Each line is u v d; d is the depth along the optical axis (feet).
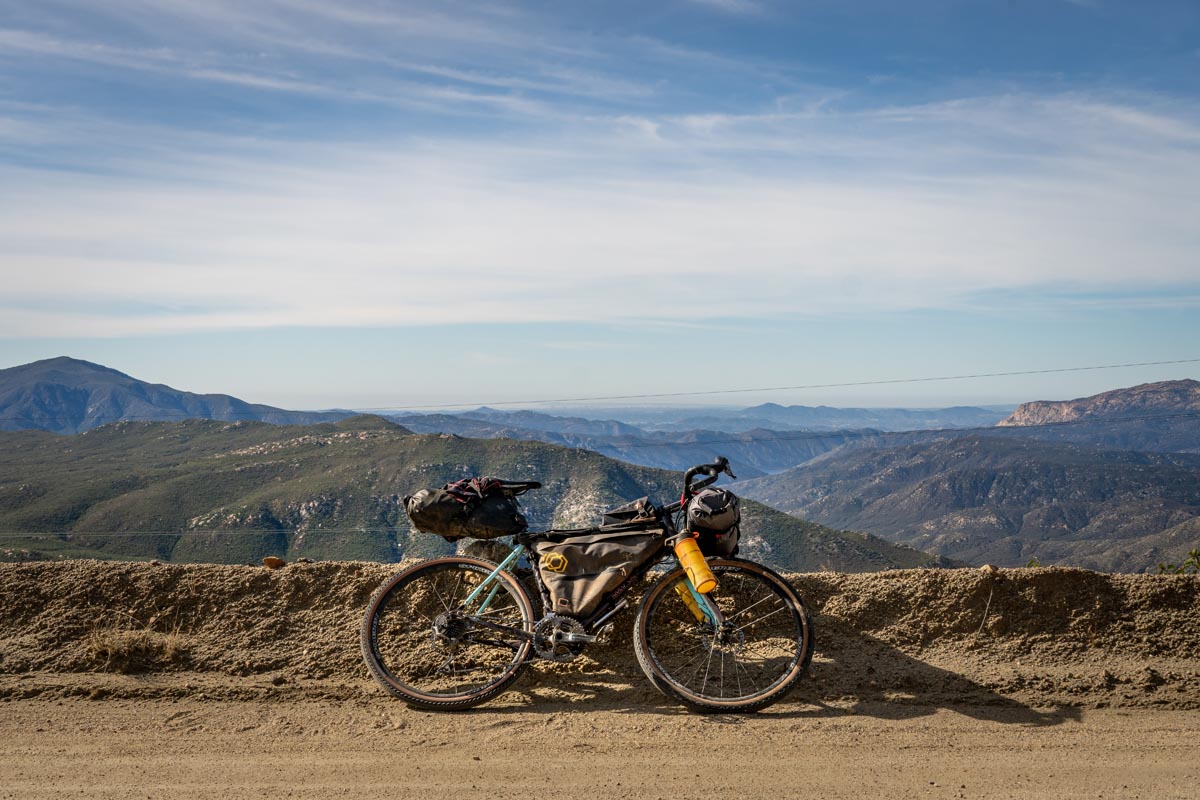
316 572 17.02
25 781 11.21
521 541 15.10
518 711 13.92
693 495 15.14
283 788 11.05
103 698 14.26
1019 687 14.49
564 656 14.46
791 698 14.37
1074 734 12.98
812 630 14.34
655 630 15.70
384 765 11.80
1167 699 14.12
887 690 14.57
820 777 11.46
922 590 16.55
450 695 14.02
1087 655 15.42
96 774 11.44
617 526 15.01
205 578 16.98
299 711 13.84
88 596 16.56
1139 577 16.65
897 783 11.30
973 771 11.71
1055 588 16.35
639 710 13.92
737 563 14.92
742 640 14.47
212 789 11.02
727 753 12.25
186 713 13.70
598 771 11.62
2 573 17.06
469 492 15.07
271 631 16.02
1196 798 10.96
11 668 15.06
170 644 15.53
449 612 14.79
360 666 15.24
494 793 10.92
